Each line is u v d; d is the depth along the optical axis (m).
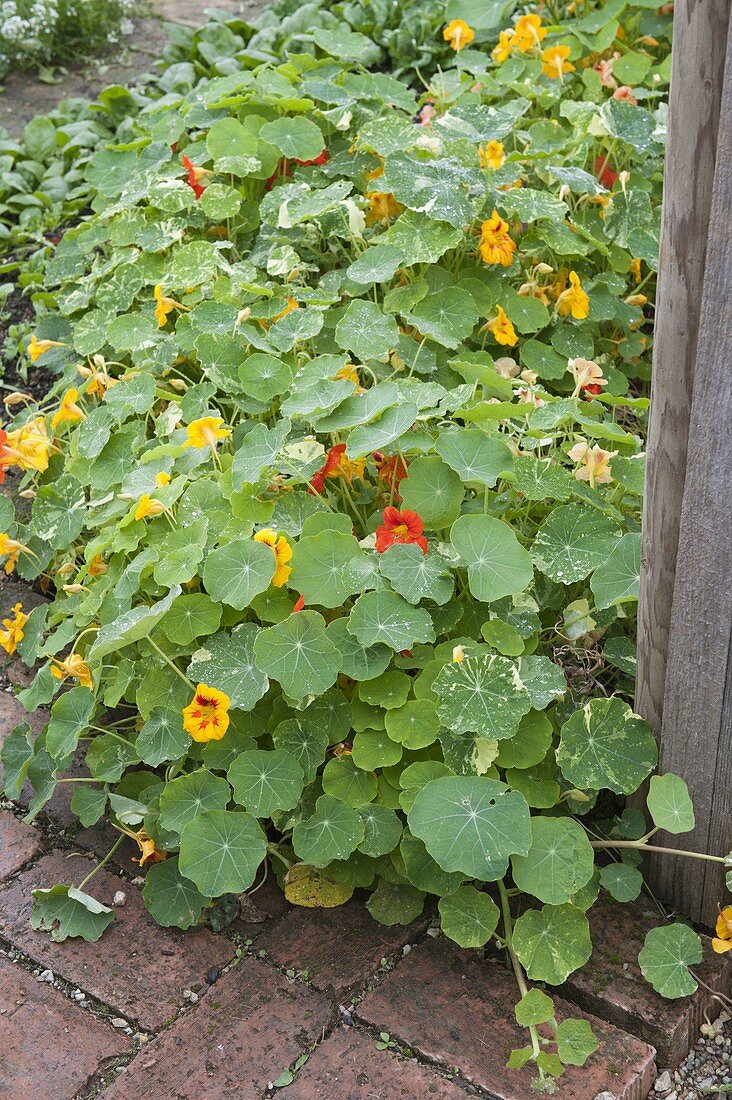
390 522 2.30
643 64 3.92
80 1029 2.00
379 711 2.21
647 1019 1.95
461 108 3.45
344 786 2.17
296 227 3.35
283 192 3.36
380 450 2.48
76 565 2.82
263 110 3.72
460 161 3.22
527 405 2.27
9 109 5.31
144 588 2.40
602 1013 2.00
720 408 1.71
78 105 5.00
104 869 2.32
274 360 2.76
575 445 2.43
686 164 1.62
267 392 2.74
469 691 2.07
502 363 3.02
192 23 5.93
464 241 3.20
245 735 2.27
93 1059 1.95
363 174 3.45
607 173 3.55
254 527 2.46
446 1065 1.90
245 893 2.25
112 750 2.36
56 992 2.07
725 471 1.75
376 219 3.31
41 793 2.37
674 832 1.97
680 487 1.84
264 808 2.11
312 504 2.48
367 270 2.98
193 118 3.82
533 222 3.25
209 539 2.42
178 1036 1.97
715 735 1.95
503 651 2.20
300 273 3.23
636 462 2.49
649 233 3.24
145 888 2.17
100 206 3.83
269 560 2.21
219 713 2.10
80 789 2.36
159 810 2.24
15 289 4.13
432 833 1.93
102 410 2.86
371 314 2.79
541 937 1.98
